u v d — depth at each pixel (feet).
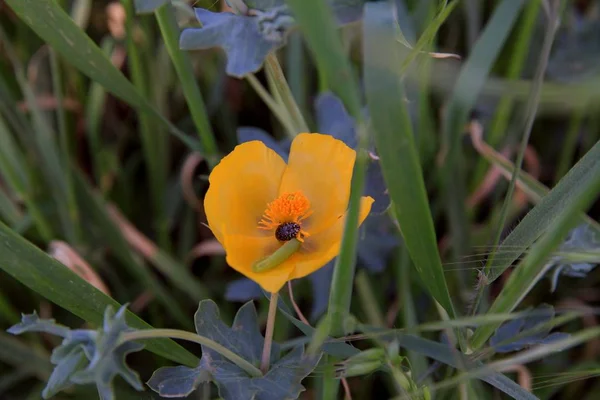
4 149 1.51
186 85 1.31
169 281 1.63
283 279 1.05
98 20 1.72
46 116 1.64
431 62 1.41
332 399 1.17
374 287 1.50
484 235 1.53
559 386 1.40
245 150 1.13
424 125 1.48
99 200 1.53
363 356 1.10
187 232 1.65
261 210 1.14
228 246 1.07
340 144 1.13
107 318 1.01
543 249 1.08
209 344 1.08
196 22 1.42
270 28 1.13
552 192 1.14
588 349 1.51
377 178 1.28
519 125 1.59
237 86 1.78
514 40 1.59
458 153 1.44
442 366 1.35
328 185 1.13
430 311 1.47
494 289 1.51
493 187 1.60
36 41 1.64
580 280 1.55
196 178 1.71
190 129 1.71
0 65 1.60
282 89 1.27
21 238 1.13
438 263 1.11
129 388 1.48
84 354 1.01
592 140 1.60
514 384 1.15
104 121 1.77
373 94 1.01
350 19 1.11
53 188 1.53
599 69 1.53
